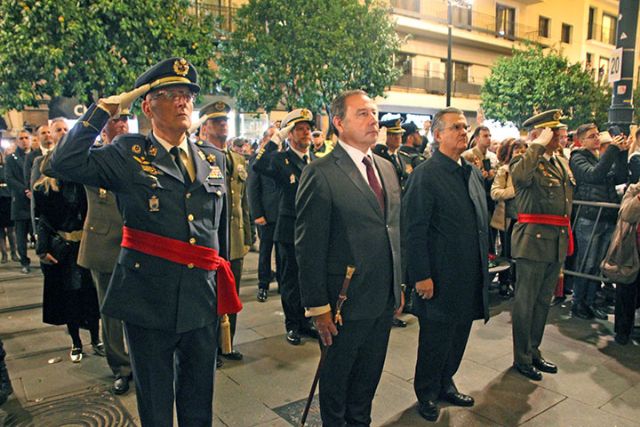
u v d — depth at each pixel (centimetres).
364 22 1329
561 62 1902
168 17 895
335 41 1212
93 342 402
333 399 254
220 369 373
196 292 222
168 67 215
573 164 505
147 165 215
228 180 408
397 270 257
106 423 298
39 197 358
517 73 1884
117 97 205
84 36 820
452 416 307
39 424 297
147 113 224
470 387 346
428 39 2228
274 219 533
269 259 551
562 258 361
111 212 339
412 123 588
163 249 214
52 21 787
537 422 300
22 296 560
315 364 383
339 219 242
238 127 1565
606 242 490
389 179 264
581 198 508
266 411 311
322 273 240
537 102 1833
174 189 218
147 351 219
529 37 2559
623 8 644
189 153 231
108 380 356
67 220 366
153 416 220
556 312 511
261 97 1214
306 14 1191
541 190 355
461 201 296
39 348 415
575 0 2808
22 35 765
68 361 389
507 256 577
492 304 540
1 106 841
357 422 270
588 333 451
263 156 433
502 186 488
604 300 550
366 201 246
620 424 298
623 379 357
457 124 296
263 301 548
